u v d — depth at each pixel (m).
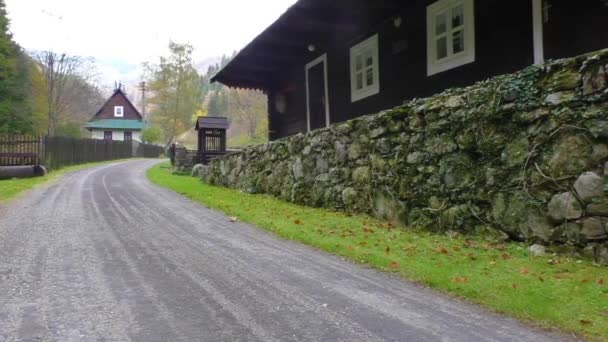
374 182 7.68
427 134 6.71
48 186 13.68
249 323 3.47
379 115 7.68
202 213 8.94
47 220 7.86
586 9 6.39
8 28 34.81
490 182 5.74
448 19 8.81
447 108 6.40
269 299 4.02
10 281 4.43
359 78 11.73
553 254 4.87
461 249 5.47
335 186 8.72
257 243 6.36
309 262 5.36
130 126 54.59
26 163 18.00
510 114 5.55
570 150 4.84
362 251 5.68
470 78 8.30
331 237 6.48
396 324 3.50
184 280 4.54
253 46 12.73
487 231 5.72
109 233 6.81
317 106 13.72
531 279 4.26
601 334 3.26
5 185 13.68
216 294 4.13
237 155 13.31
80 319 3.50
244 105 65.25
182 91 45.16
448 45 8.81
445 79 8.85
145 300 3.94
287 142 10.55
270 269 5.01
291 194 10.03
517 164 5.41
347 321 3.54
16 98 32.44
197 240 6.46
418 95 9.55
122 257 5.40
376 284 4.53
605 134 4.53
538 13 7.03
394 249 5.71
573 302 3.73
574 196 4.77
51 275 4.64
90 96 57.44
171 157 25.44
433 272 4.72
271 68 15.16
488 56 7.94
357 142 8.20
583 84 4.79
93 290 4.19
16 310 3.68
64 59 39.59
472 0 8.27
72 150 25.00
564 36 6.68
